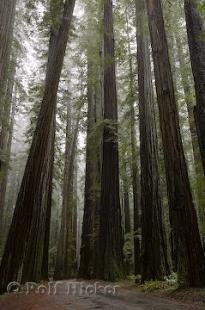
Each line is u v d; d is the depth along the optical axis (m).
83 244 18.78
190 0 8.88
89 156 20.52
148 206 11.63
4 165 20.23
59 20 12.59
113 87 16.48
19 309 6.17
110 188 14.88
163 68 9.98
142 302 6.96
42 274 18.41
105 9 17.39
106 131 15.75
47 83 10.72
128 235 18.69
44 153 9.91
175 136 9.20
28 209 9.26
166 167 9.14
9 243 8.96
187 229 8.39
